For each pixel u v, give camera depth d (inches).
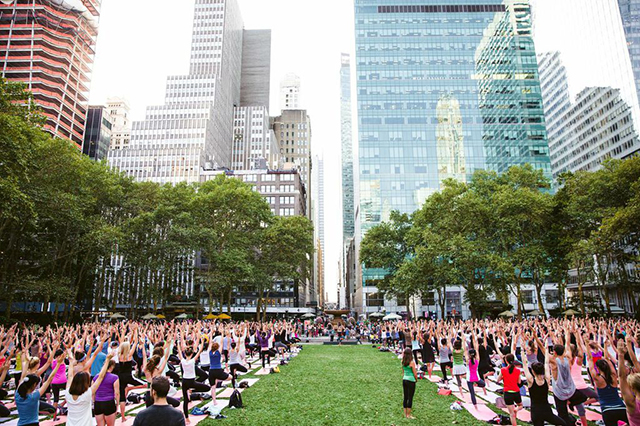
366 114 3927.2
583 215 1622.8
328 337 1968.5
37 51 4564.5
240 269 2124.8
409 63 4065.0
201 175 4749.0
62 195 1403.8
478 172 2215.8
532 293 3125.0
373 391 593.9
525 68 4062.5
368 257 2468.0
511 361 402.0
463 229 1937.7
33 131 1192.2
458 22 4188.0
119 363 438.0
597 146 4623.5
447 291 3218.5
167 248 1985.7
